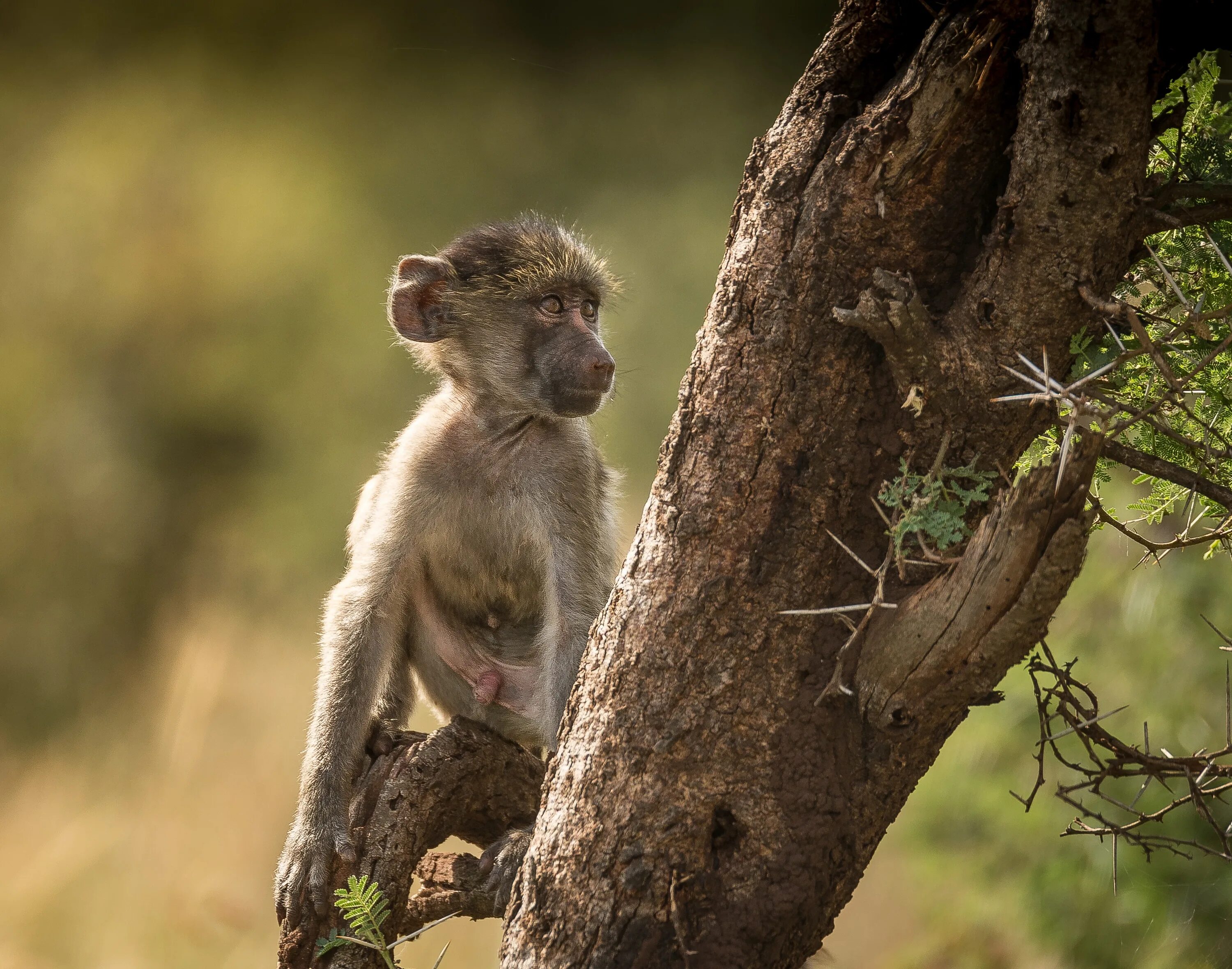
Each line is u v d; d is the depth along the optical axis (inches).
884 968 415.2
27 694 682.2
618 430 859.4
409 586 321.7
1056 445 212.2
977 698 186.2
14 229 964.6
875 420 194.7
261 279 961.5
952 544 189.0
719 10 1386.6
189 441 877.8
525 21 1381.6
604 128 1236.5
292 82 1237.1
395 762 276.5
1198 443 207.9
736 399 197.6
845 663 195.0
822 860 198.2
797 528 196.7
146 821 528.1
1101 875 343.3
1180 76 199.8
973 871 387.5
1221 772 199.3
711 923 197.3
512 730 323.9
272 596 722.8
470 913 269.0
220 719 594.2
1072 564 171.3
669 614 200.1
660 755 198.8
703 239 1052.5
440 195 1141.7
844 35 195.5
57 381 865.5
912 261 191.8
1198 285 212.5
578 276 336.2
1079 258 180.7
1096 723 200.1
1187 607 348.8
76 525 784.3
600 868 200.2
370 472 860.0
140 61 1192.2
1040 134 177.2
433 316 337.7
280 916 265.3
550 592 315.6
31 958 462.3
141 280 935.0
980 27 181.0
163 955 454.3
